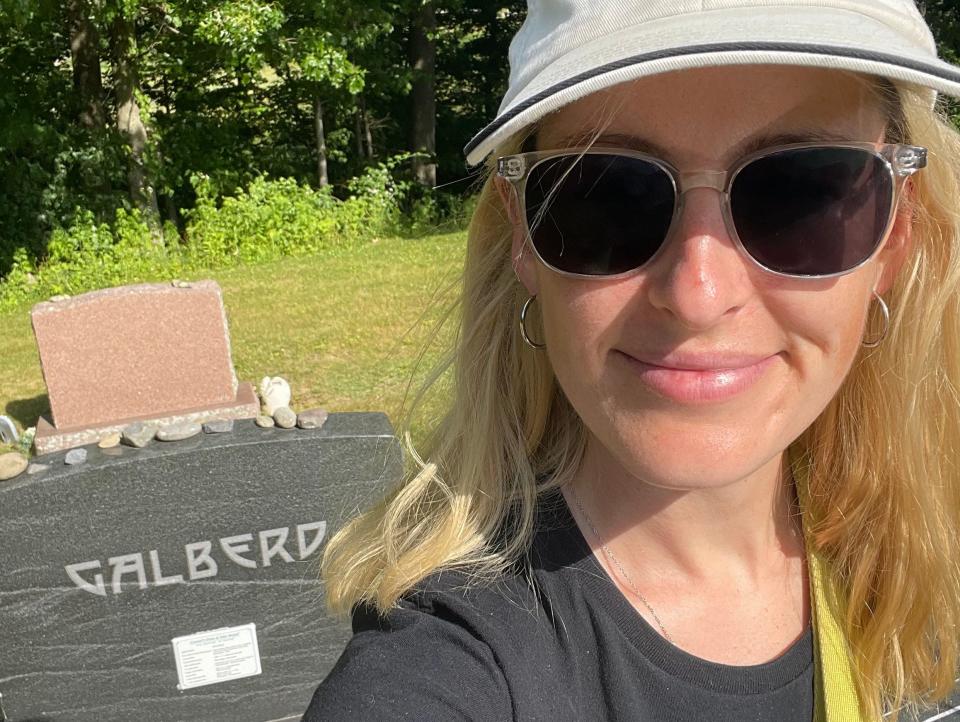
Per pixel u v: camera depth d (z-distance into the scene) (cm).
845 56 26
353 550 43
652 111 29
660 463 31
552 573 35
